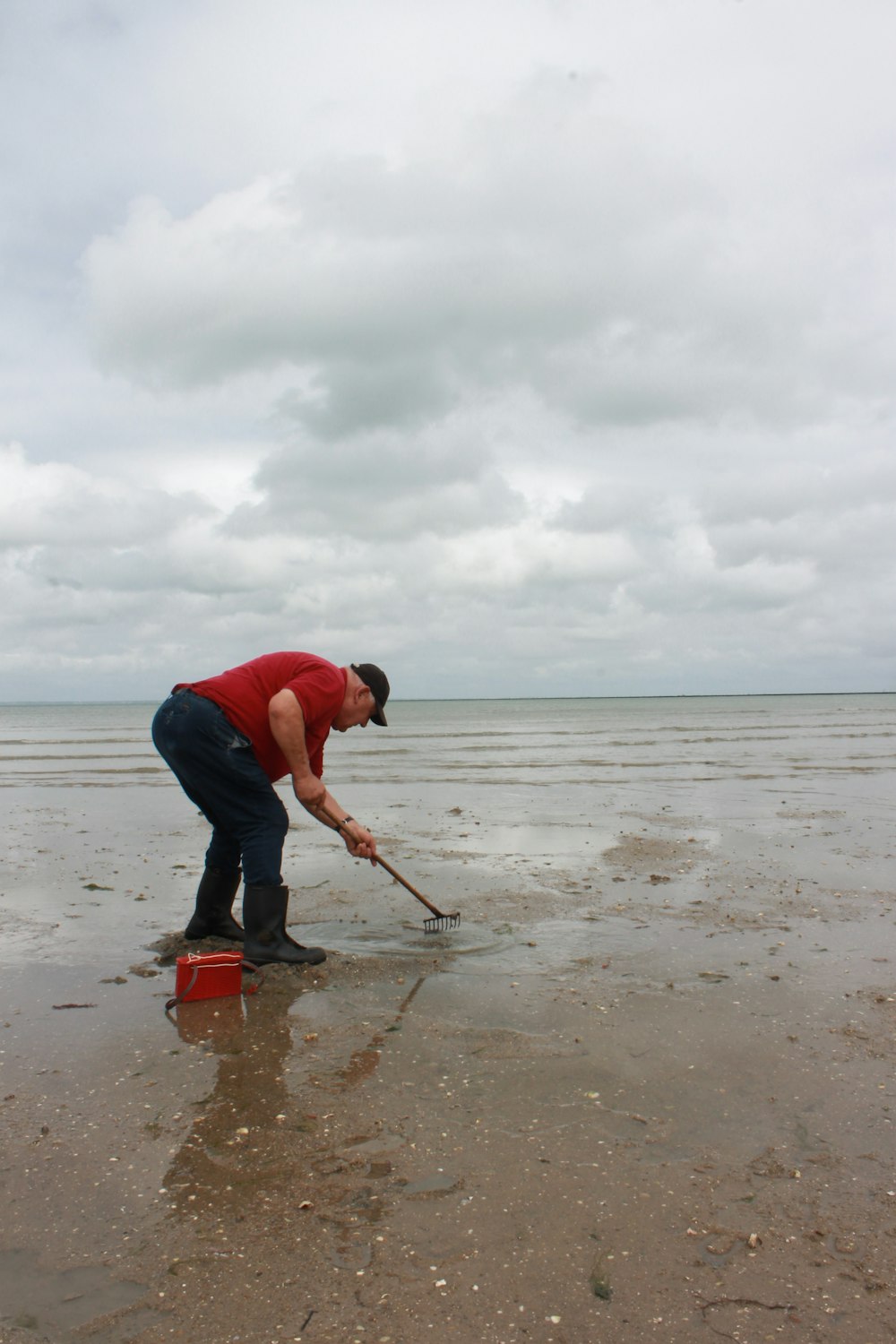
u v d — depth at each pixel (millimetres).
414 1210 2539
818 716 63719
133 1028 3996
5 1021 4090
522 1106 3193
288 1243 2387
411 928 5660
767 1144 2912
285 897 5020
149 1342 2016
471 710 126375
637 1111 3146
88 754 26531
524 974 4727
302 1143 2928
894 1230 2439
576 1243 2383
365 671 5199
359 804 12344
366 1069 3525
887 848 8461
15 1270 2275
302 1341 2016
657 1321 2086
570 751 25422
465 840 9055
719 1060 3586
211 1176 2732
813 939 5359
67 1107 3207
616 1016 4090
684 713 78875
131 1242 2393
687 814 10992
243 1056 3662
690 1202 2578
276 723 4723
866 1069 3492
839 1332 2051
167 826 10391
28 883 7141
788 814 10852
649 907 6188
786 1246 2367
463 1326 2066
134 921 5914
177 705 4777
